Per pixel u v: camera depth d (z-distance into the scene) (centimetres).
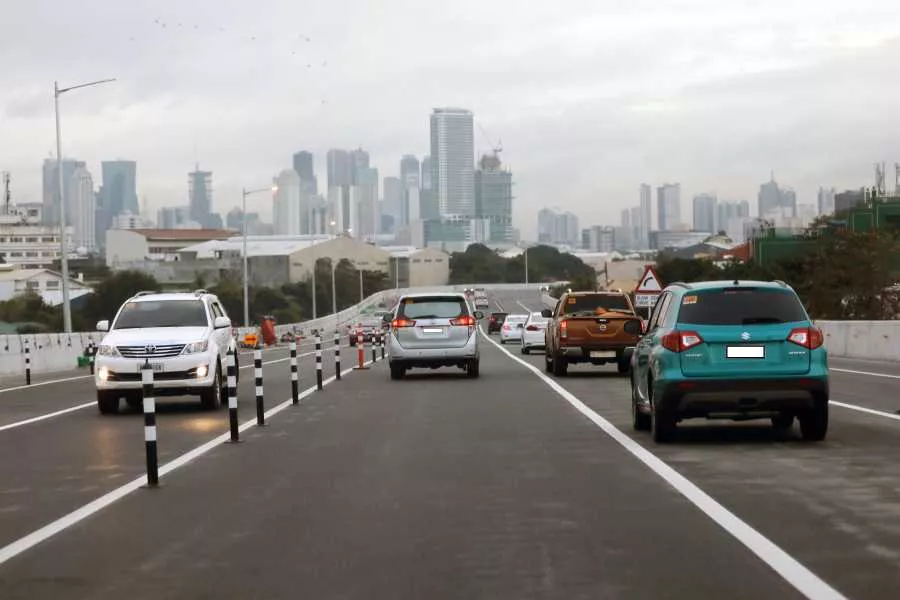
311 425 1961
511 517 1070
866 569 841
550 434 1755
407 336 3175
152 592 816
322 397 2600
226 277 15238
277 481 1323
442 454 1539
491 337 8406
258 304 13038
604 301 3319
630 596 777
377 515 1093
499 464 1430
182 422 2081
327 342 8738
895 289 7138
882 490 1188
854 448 1523
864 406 2136
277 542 977
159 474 1400
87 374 4241
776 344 1536
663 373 1559
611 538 966
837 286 7150
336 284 16775
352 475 1359
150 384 1311
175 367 2277
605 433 1755
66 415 2317
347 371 3816
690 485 1234
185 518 1101
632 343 3156
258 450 1620
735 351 1535
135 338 2305
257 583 834
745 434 1703
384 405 2347
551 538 971
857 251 7050
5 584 848
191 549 957
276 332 8806
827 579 812
